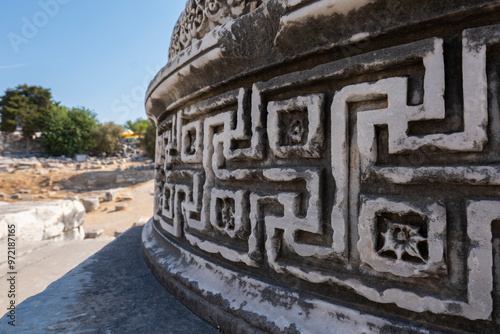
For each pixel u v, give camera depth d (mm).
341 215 971
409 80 898
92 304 1438
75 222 4312
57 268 2178
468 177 770
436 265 810
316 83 1090
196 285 1369
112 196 10336
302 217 1068
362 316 912
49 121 21531
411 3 849
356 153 974
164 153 2266
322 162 1059
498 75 781
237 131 1310
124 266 1991
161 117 2314
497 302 747
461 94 819
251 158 1271
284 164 1169
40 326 1243
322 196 1036
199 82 1556
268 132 1192
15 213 3203
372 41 966
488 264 745
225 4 1424
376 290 898
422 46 854
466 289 786
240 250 1295
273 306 1086
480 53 774
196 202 1552
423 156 865
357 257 961
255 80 1300
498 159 763
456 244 806
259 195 1211
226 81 1399
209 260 1441
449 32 851
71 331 1206
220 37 1292
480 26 807
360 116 953
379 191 930
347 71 990
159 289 1613
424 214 833
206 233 1525
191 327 1233
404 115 872
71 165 17031
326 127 1053
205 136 1518
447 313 793
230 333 1151
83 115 22891
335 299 1001
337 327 935
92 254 2402
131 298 1502
